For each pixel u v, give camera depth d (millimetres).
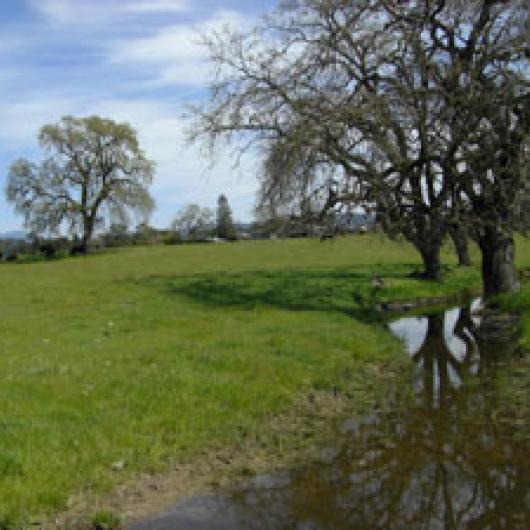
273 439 10945
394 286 31938
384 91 23141
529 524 7930
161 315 23062
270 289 32312
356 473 9492
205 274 43250
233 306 25922
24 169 80938
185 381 12906
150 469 9461
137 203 83688
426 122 22250
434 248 33531
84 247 83250
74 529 7770
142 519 8109
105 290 34812
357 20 24438
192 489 9016
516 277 26234
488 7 22516
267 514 8250
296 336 18141
